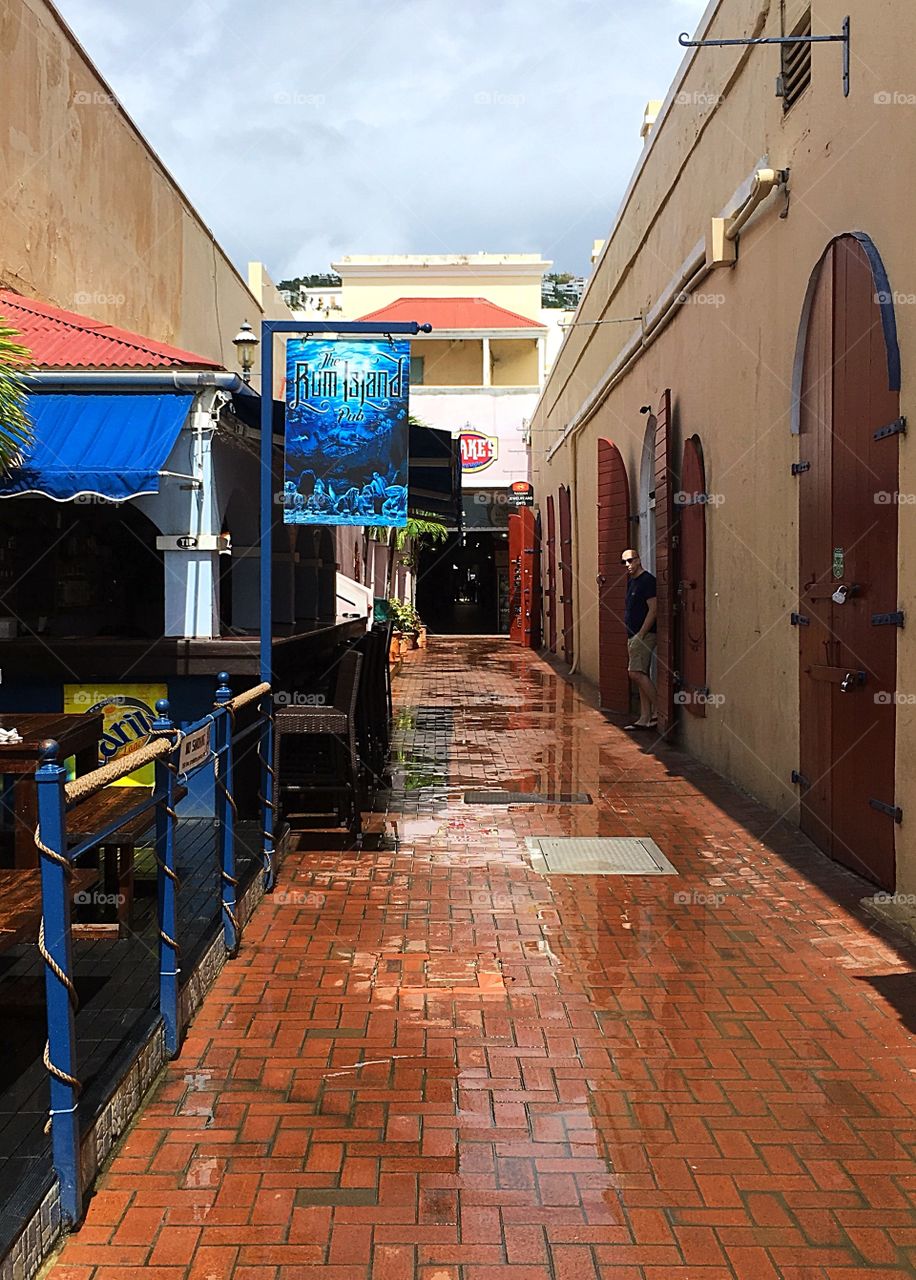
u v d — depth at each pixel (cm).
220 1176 319
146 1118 351
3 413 541
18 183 948
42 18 991
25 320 820
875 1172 321
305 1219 298
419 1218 298
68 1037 290
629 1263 280
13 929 330
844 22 610
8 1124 321
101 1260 281
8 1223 263
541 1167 324
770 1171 322
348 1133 342
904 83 526
